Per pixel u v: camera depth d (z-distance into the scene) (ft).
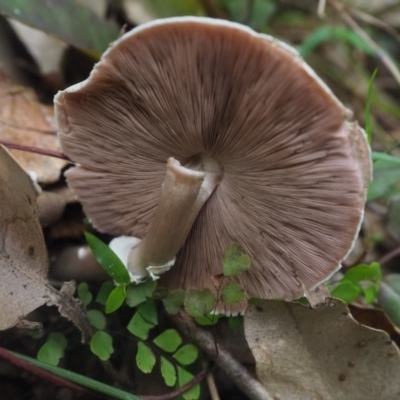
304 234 1.10
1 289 1.04
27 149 1.15
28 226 1.07
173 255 1.13
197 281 1.20
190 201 1.08
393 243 1.33
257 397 1.08
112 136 1.11
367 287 1.17
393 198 1.33
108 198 1.18
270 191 1.08
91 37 1.27
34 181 1.14
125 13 1.38
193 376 1.09
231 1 1.53
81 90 1.04
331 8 1.64
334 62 1.64
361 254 1.26
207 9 1.50
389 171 1.25
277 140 1.02
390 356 1.06
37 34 1.31
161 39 0.97
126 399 1.03
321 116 0.97
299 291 1.14
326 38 1.51
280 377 1.08
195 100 1.02
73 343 1.13
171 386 1.08
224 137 1.05
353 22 1.55
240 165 1.08
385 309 1.20
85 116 1.09
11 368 1.10
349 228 1.06
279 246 1.13
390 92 1.70
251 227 1.14
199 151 1.10
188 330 1.11
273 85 0.97
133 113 1.07
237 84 0.98
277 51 0.94
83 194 1.17
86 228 1.21
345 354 1.07
